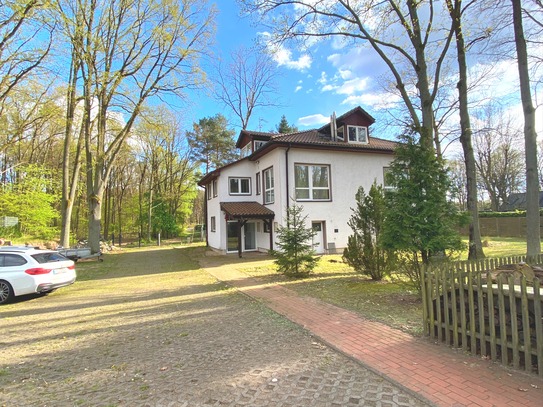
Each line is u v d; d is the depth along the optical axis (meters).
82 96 17.92
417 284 6.79
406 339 4.79
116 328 6.25
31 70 16.16
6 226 21.61
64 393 3.65
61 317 7.33
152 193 41.59
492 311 3.94
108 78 17.47
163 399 3.37
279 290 9.05
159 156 41.69
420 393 3.21
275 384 3.58
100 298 9.32
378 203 9.60
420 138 7.00
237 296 8.63
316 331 5.37
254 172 21.23
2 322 7.11
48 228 26.03
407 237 6.50
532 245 9.22
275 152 17.78
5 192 23.44
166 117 25.33
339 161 18.73
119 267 16.61
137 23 18.42
